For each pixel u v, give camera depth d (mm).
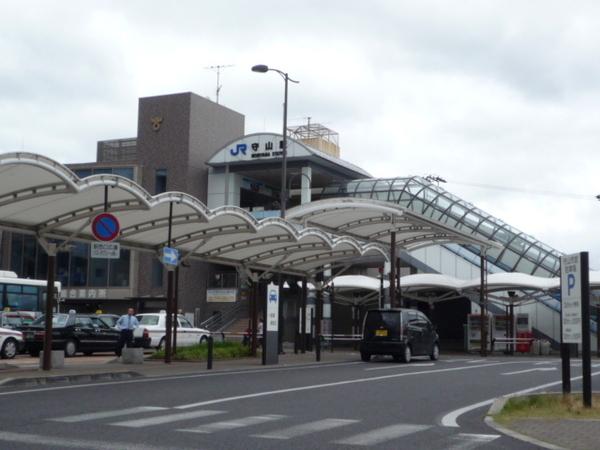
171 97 50406
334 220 29625
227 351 27266
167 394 14578
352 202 27328
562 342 13312
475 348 39969
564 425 10969
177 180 49531
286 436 9773
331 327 41812
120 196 19172
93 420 10859
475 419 11891
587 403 12523
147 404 12930
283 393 15102
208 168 50375
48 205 18641
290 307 47625
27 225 19578
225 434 9844
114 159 59344
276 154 46688
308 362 26312
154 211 21250
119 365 22422
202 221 21656
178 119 50062
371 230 31906
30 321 30375
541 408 12805
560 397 13688
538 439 9867
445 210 47562
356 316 43531
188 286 49000
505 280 37875
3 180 16531
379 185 50375
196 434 9781
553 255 45250
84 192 18359
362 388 16484
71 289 51031
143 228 22234
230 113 53500
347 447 9055
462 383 18156
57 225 19703
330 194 51250
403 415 12203
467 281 39562
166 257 21484
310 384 17203
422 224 30609
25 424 10398
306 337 35312
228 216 22375
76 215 19625
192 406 12742
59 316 29172
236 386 16469
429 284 39312
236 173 49094
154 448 8695
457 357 33562
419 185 49375
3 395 14141
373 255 39125
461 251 46094
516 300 39344
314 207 27078
